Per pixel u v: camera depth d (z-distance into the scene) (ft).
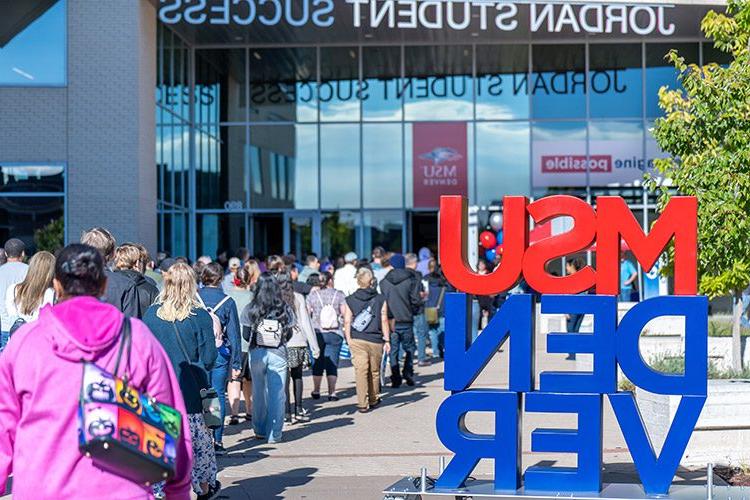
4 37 71.46
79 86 71.51
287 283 40.27
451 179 93.40
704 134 38.06
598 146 92.73
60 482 13.00
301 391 41.68
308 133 93.56
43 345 13.34
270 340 36.42
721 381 32.89
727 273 37.17
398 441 36.65
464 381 24.75
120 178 71.36
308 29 85.15
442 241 24.91
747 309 61.16
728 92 37.37
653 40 91.61
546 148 92.94
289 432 38.75
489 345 24.70
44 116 71.46
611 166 92.63
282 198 93.35
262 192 93.09
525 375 24.45
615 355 24.22
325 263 71.46
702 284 37.58
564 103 93.04
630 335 24.12
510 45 92.89
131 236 71.31
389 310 50.31
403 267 51.90
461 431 24.86
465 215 25.22
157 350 13.98
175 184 84.33
